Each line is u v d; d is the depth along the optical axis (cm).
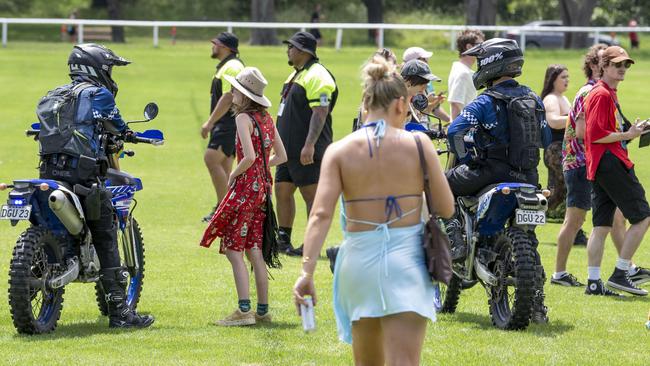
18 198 1933
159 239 3247
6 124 6238
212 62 9406
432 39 12962
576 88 7638
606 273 2802
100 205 2005
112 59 2116
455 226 2145
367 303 1362
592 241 2500
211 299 2392
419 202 1397
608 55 2417
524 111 2108
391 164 1384
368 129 1405
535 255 2089
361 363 1434
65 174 2008
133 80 8125
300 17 16125
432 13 16788
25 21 9894
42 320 2022
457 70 2922
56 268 2017
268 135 2127
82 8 16350
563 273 2634
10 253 2959
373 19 14950
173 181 4603
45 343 1920
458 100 2905
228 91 3375
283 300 2381
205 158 3428
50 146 2005
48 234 1995
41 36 13112
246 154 2073
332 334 2034
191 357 1836
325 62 9331
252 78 2100
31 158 5109
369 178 1381
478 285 2650
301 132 3011
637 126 2372
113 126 2058
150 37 13462
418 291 1353
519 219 2031
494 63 2128
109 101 2044
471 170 2134
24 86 7731
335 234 3406
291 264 2891
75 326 2105
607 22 16650
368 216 1379
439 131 2256
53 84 7869
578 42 11512
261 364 1795
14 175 4584
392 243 1370
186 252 3027
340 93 7688
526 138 2102
